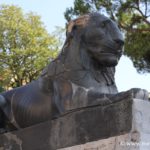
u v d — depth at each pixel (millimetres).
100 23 4746
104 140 4211
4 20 26359
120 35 4719
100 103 4352
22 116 5109
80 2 15016
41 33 26828
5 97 5355
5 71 26344
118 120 4145
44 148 4727
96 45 4719
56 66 4891
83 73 4727
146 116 4082
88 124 4395
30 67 26453
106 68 4871
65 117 4617
